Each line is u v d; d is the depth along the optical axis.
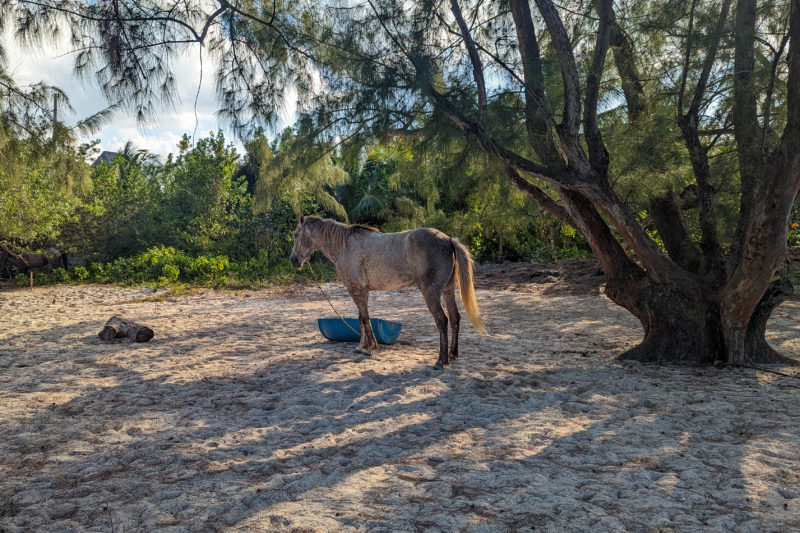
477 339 7.92
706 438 3.88
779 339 7.44
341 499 2.99
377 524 2.70
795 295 11.21
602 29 5.44
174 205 20.00
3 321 9.73
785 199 5.11
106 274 16.39
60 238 18.44
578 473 3.31
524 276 14.98
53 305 11.86
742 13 5.18
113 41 4.91
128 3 5.06
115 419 4.46
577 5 5.98
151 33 5.11
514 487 3.12
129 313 10.67
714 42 5.25
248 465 3.53
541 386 5.37
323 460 3.62
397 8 5.40
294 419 4.47
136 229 19.08
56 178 8.20
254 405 4.88
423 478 3.27
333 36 5.57
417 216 10.18
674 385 5.30
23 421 4.39
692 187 7.09
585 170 5.75
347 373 5.84
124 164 23.70
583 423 4.26
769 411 4.45
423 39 5.44
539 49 6.07
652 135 5.87
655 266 6.31
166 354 6.96
